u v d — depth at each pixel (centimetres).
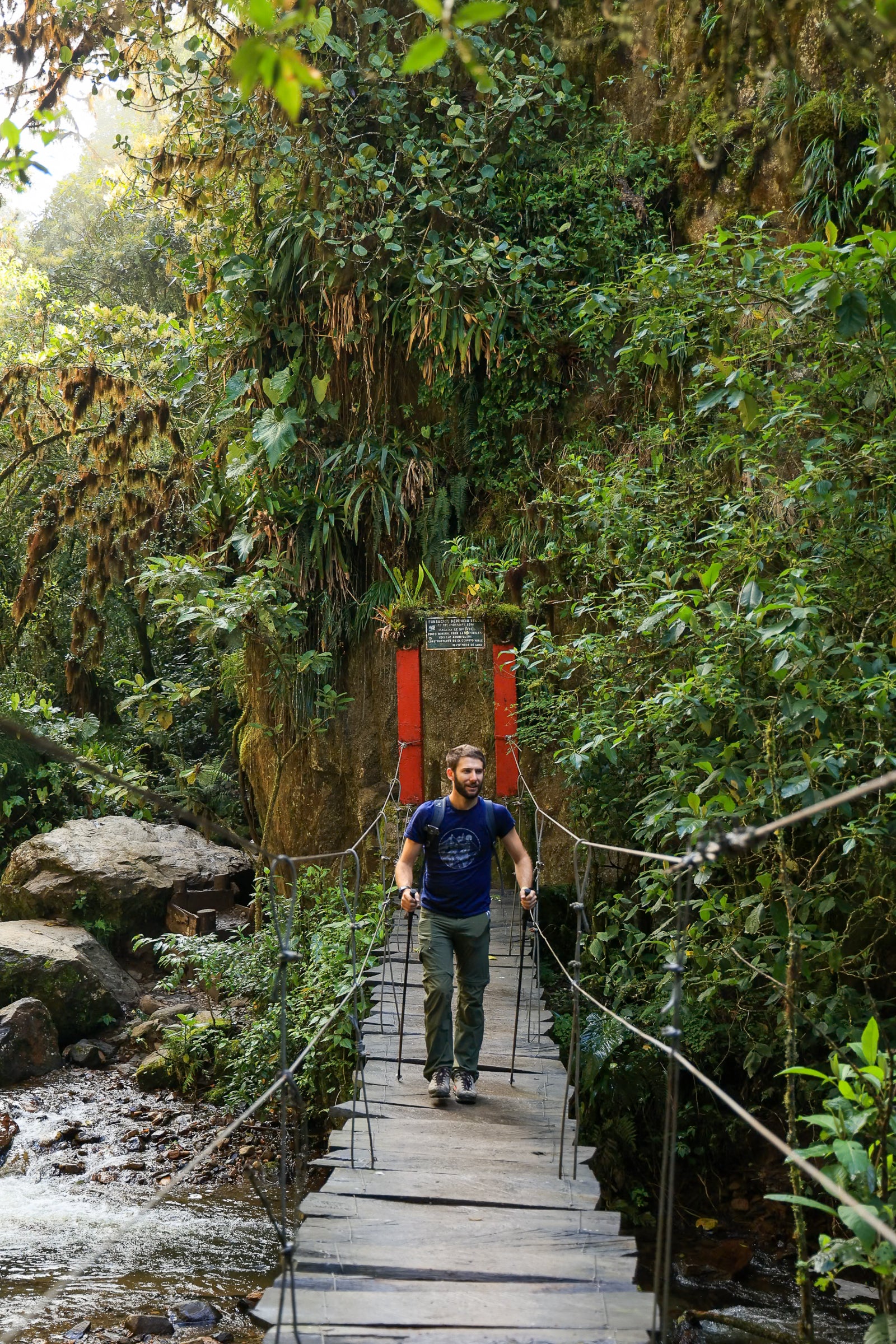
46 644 1596
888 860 579
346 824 1112
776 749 550
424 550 1097
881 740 559
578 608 763
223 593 1026
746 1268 654
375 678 1098
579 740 745
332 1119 797
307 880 1020
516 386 1062
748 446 636
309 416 1118
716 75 973
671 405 948
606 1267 353
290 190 1026
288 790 1151
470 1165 446
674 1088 287
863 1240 302
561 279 1046
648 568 727
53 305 1554
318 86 183
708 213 991
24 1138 812
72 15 972
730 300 651
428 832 530
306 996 848
